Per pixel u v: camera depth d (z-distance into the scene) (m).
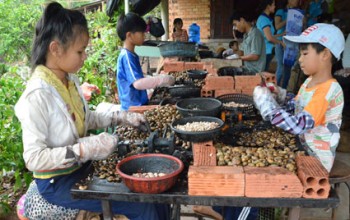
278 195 1.49
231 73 4.11
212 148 1.77
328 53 1.96
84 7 10.37
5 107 3.09
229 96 3.01
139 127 2.22
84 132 1.98
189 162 1.77
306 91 2.12
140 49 6.11
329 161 2.12
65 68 1.73
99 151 1.61
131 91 3.21
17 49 6.74
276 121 1.86
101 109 3.49
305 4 6.62
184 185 1.60
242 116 2.46
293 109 2.38
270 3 5.39
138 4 6.32
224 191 1.51
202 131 1.78
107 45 6.45
